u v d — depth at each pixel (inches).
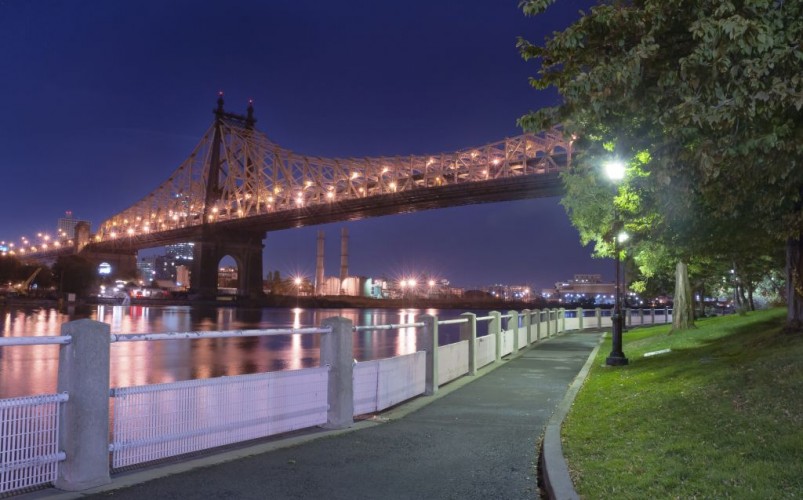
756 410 310.2
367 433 342.3
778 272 1200.2
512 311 842.8
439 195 4313.5
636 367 593.0
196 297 5713.6
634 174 522.3
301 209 5142.7
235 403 295.1
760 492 210.8
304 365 876.0
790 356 403.2
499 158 4222.4
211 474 257.8
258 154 5925.2
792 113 247.9
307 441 317.1
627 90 265.0
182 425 271.1
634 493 222.2
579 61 290.0
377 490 247.8
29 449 223.6
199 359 962.7
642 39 251.4
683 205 304.2
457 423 377.4
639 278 1520.7
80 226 7450.8
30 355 1010.7
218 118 6289.4
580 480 244.2
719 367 453.1
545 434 330.0
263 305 6112.2
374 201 4653.1
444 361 539.5
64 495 224.4
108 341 243.6
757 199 343.0
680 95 250.4
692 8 249.6
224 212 6161.4
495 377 588.4
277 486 246.8
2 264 5836.6
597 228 680.4
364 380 387.5
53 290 6181.1
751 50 227.6
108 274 7017.7
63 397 230.2
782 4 245.9
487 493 248.7
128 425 252.2
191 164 6491.1
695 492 217.9
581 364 698.2
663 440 288.8
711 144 244.8
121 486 238.1
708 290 1781.5
